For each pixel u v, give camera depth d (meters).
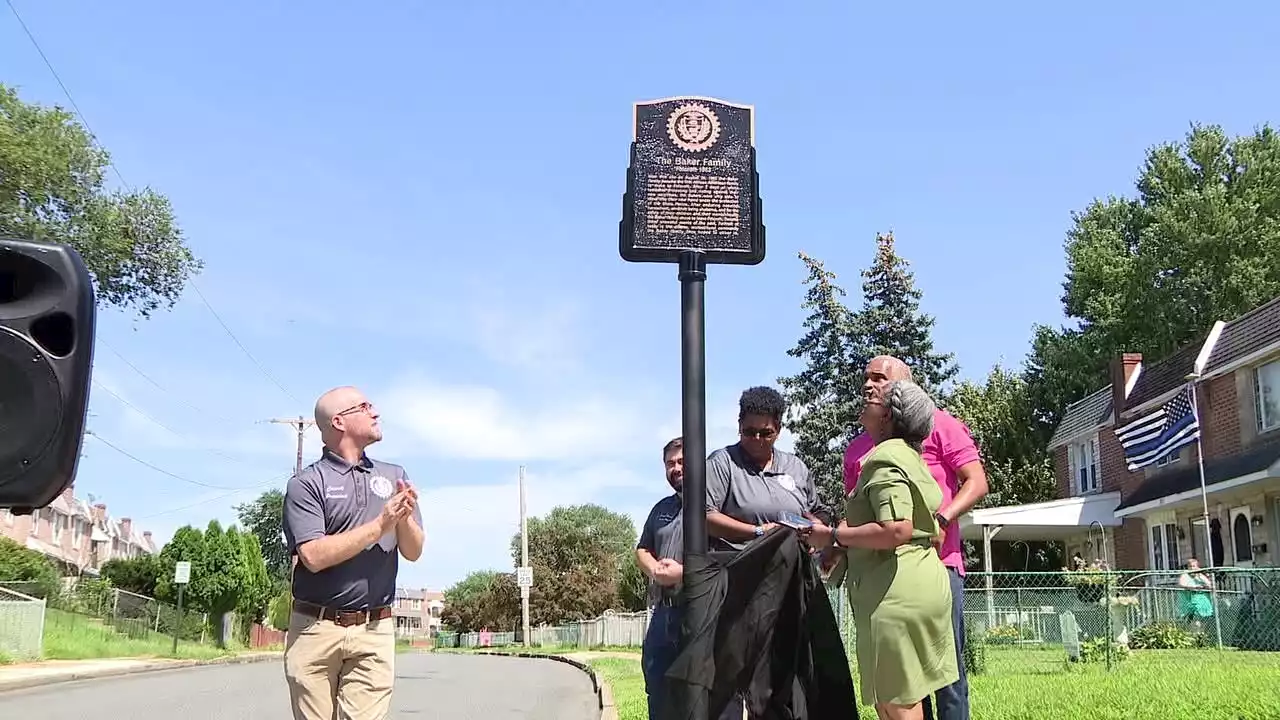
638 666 22.23
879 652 4.61
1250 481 20.67
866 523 4.75
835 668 4.78
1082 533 30.64
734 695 4.78
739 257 5.24
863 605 4.72
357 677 5.11
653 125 5.35
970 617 14.11
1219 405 24.19
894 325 32.06
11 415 3.30
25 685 18.55
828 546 4.83
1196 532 24.75
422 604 156.12
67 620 31.66
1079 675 10.72
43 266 3.37
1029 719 7.52
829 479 31.33
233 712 13.64
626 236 5.25
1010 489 40.34
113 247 25.58
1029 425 41.72
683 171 5.31
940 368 32.50
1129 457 23.89
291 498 5.10
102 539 81.50
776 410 5.55
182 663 27.56
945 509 5.16
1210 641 15.20
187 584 40.75
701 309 5.16
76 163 24.73
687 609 4.74
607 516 92.75
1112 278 40.97
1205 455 24.70
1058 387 41.31
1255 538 22.16
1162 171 41.69
